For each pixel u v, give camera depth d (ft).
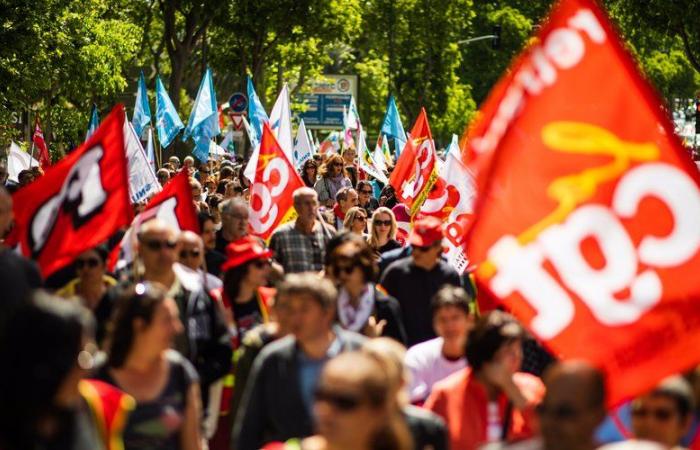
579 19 30.83
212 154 188.55
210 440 44.68
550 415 25.79
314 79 341.82
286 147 104.94
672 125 30.48
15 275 36.40
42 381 21.42
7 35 162.50
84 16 192.65
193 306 42.75
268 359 34.50
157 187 84.94
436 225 52.01
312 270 62.54
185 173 55.88
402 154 101.40
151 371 33.12
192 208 55.98
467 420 34.35
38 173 97.25
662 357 30.22
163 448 32.89
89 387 28.63
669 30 202.49
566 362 26.12
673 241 30.37
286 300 34.09
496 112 31.17
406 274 52.37
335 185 104.58
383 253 65.92
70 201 45.42
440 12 362.94
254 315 47.32
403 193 100.99
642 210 30.60
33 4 164.35
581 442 25.79
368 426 24.88
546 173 31.01
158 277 42.57
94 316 41.93
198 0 231.91
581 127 30.91
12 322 21.74
